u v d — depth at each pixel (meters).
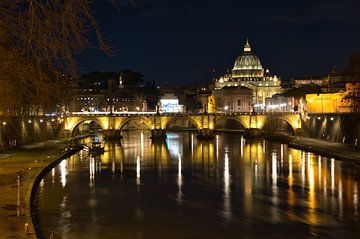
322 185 105.12
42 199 88.62
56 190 97.25
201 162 151.00
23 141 177.00
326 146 175.25
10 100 40.38
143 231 68.88
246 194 96.38
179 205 86.06
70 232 67.94
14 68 27.97
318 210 81.94
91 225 71.69
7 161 126.75
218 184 108.38
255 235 67.38
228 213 79.81
